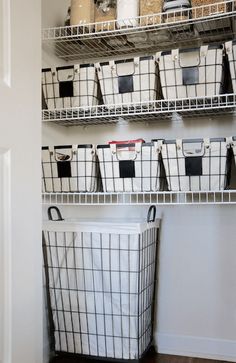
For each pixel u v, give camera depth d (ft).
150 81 6.10
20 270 3.30
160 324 7.00
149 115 6.59
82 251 6.15
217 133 6.85
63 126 7.53
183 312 6.91
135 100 6.17
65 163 6.50
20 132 3.32
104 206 7.38
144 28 6.18
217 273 6.77
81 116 6.57
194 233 6.91
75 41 6.74
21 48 3.34
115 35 6.44
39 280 3.68
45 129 6.91
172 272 7.00
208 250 6.84
